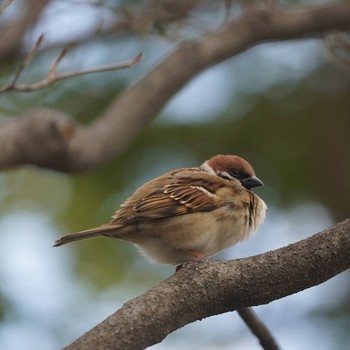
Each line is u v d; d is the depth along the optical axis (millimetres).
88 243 12781
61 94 13125
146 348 5758
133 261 12750
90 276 12562
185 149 13383
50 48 11750
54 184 13328
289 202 13609
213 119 13609
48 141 9562
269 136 13711
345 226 6055
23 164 9719
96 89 13148
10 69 13070
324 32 11852
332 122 14086
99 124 10328
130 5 12594
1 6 8031
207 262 6152
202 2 12766
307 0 13891
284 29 11578
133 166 13219
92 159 10086
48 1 11398
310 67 14273
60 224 12906
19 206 13188
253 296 6082
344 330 12828
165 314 5828
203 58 11172
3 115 12977
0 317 11617
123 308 5754
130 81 13203
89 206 12984
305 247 6062
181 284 5992
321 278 6055
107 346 5469
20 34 11188
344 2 11742
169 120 13523
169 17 11805
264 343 7598
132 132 10680
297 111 13961
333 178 13922
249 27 11539
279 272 6027
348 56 12344
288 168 13688
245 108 13766
